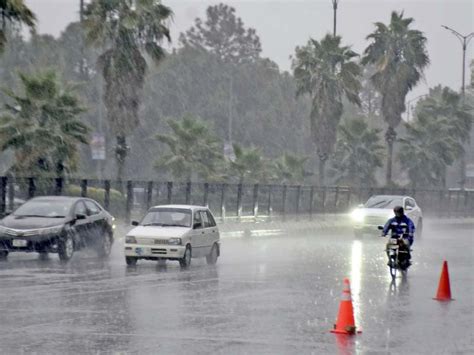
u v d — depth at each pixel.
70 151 84.44
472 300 43.78
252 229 103.75
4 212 71.25
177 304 39.91
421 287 49.75
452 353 28.92
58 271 54.47
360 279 53.59
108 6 108.12
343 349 29.22
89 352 27.81
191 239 59.41
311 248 80.69
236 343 29.95
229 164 127.25
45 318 34.78
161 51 110.50
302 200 124.50
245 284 49.12
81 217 63.00
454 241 98.75
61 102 85.81
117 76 108.50
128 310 37.53
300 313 37.62
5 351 27.77
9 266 57.47
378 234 99.69
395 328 34.16
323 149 159.25
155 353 27.88
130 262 59.38
